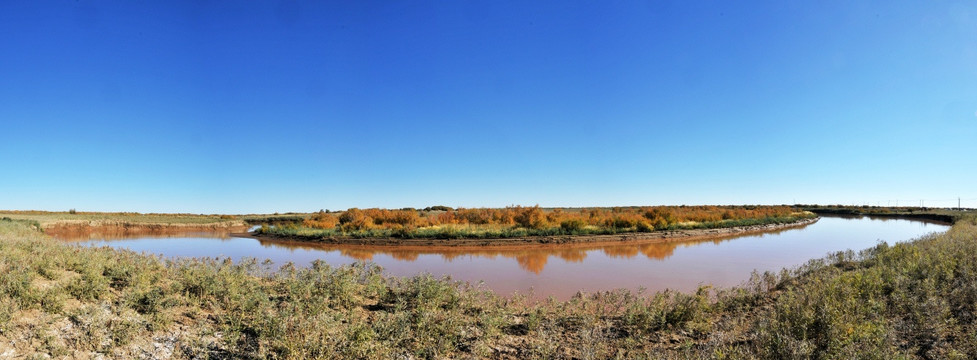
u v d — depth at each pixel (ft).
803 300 23.32
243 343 20.06
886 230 124.26
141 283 26.05
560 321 25.72
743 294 29.68
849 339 17.83
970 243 40.60
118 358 17.67
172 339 19.80
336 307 26.20
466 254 65.05
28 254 29.37
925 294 24.81
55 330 18.67
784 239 91.71
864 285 26.68
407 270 49.44
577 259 58.75
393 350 19.92
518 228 95.09
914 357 18.06
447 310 26.48
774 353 17.48
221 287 26.73
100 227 127.95
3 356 16.15
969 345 18.56
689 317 25.03
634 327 24.31
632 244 78.59
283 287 31.09
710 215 142.61
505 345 22.03
